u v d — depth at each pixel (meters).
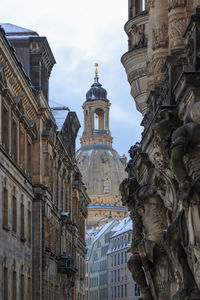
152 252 19.31
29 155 65.69
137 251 21.03
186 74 13.12
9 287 52.56
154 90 19.66
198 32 13.64
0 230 49.19
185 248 12.95
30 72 72.31
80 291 113.25
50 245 71.75
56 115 87.19
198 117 12.80
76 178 104.12
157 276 19.67
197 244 11.77
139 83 27.58
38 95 66.81
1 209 49.62
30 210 64.00
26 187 61.06
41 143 68.31
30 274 63.41
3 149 50.09
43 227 66.62
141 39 27.03
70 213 93.75
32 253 64.88
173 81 16.38
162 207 18.92
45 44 72.62
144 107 28.11
